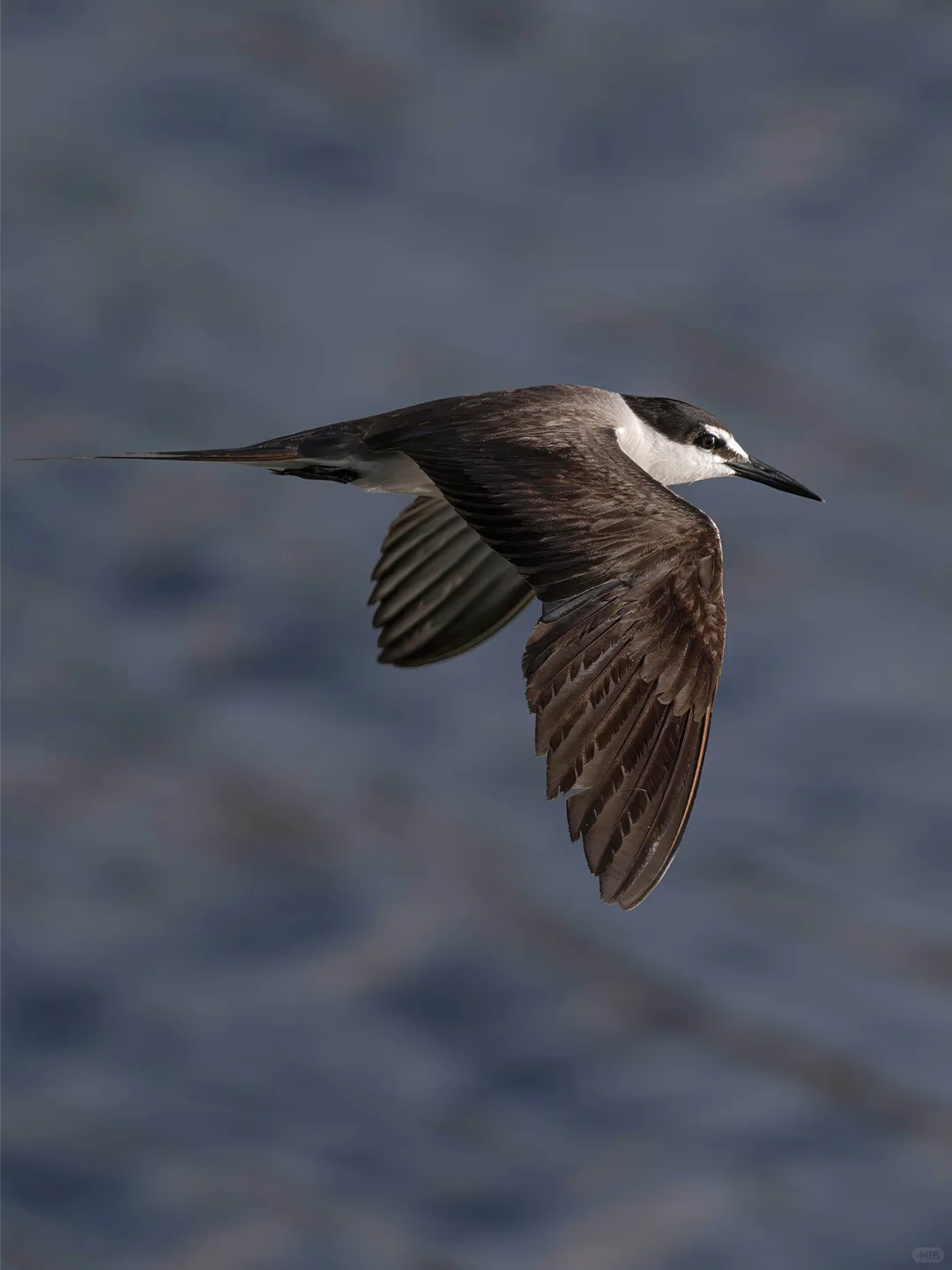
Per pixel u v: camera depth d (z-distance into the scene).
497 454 8.04
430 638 10.34
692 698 7.08
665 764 6.98
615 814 6.88
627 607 7.10
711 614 7.18
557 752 6.88
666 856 6.88
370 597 10.45
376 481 9.26
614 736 6.95
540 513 7.49
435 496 10.19
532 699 6.93
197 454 9.03
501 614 10.26
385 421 8.91
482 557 10.30
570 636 7.05
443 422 8.64
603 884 6.75
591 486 7.64
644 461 10.59
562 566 7.23
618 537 7.28
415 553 10.41
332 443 9.03
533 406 8.77
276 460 9.02
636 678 7.03
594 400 10.10
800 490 10.96
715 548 7.26
